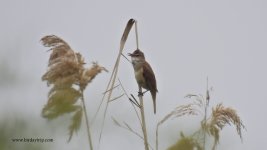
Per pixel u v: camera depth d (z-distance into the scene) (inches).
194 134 293.7
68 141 274.7
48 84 284.5
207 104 317.1
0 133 262.8
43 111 272.5
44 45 303.6
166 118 313.0
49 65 291.0
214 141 323.9
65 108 272.5
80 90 282.4
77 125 275.0
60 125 278.5
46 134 274.8
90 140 278.8
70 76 282.2
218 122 325.7
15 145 264.7
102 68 294.0
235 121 329.4
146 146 318.3
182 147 281.6
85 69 288.7
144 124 325.4
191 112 310.2
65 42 301.7
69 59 289.4
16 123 268.5
